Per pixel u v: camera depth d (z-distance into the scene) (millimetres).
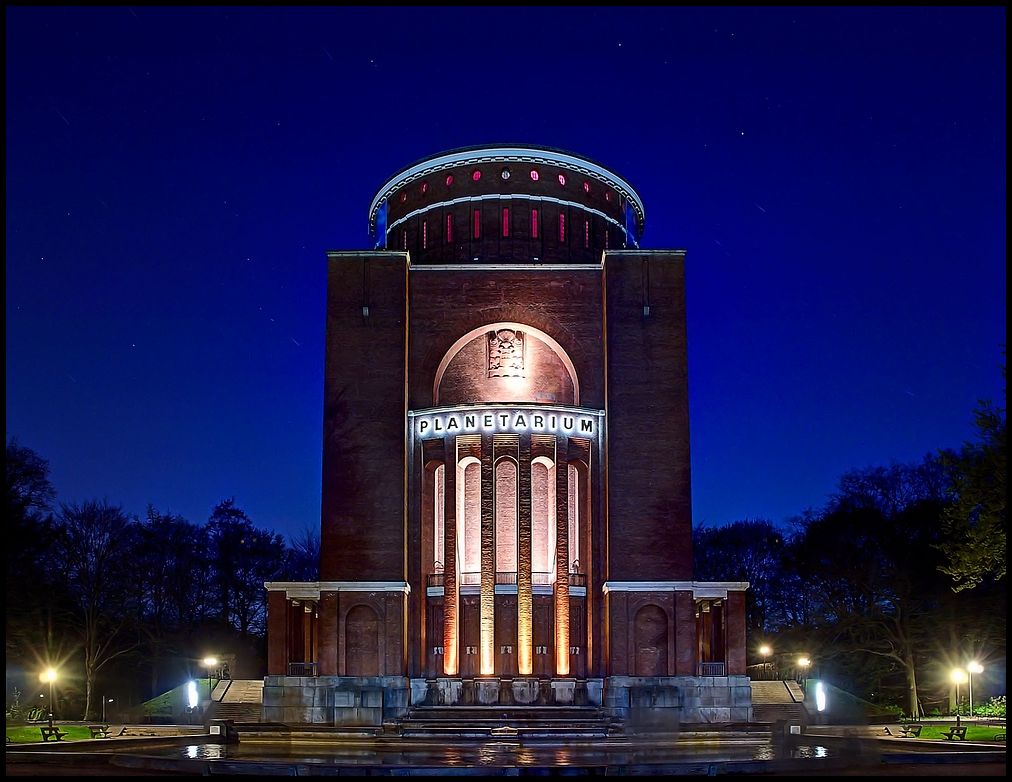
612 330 54688
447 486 53094
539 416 53219
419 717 48875
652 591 51625
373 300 55656
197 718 61125
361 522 53156
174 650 87875
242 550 98562
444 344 56031
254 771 30422
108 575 80125
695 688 50375
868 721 59031
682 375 54188
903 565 73188
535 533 54875
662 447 53406
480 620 51938
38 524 72375
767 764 30953
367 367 54875
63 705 75438
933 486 80812
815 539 79062
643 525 52594
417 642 53000
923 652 74438
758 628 96875
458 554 53375
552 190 61406
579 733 45906
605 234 63188
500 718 48312
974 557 45719
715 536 102438
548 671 51906
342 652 51344
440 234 61344
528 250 60312
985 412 45562
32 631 71875
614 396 54031
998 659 71812
